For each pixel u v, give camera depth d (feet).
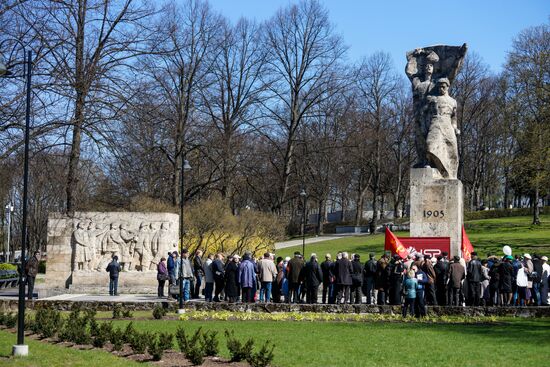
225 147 173.58
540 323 72.84
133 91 107.14
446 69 94.12
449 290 82.58
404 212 290.97
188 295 93.20
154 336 51.55
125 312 78.38
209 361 48.26
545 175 167.43
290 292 89.35
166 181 172.35
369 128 237.86
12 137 93.20
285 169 206.49
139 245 110.63
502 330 67.05
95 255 110.32
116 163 110.73
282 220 155.12
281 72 205.36
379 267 85.10
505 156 238.48
